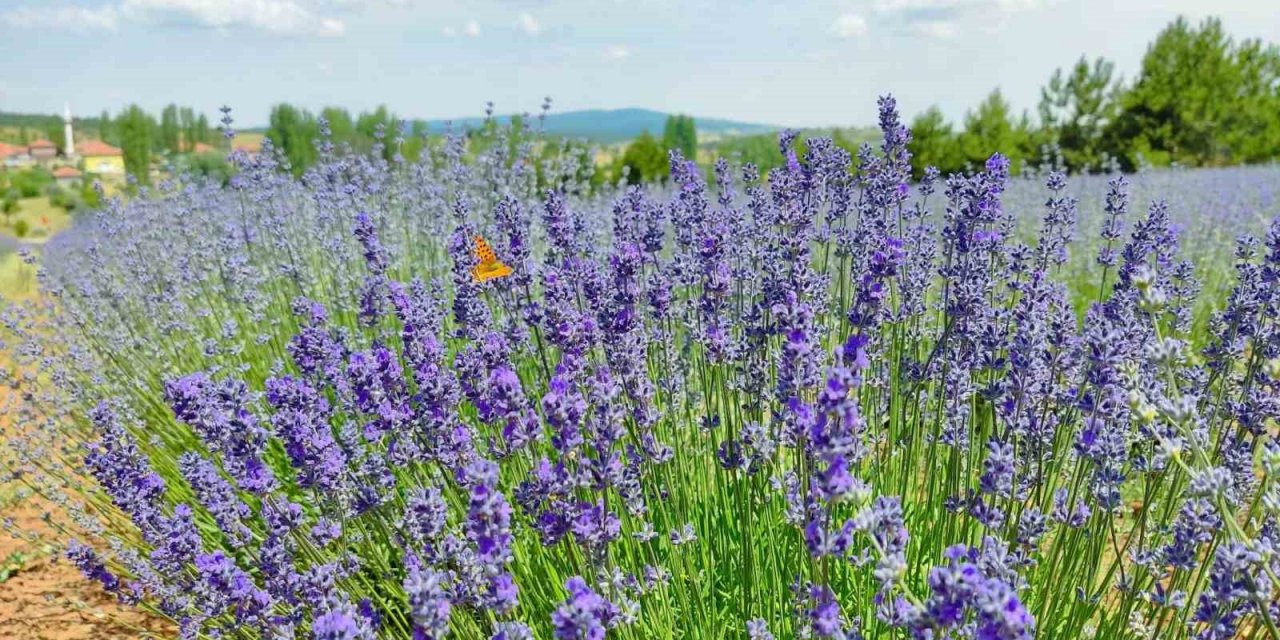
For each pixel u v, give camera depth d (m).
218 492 3.59
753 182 5.23
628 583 3.07
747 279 4.79
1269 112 31.31
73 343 6.98
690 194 4.98
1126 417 3.50
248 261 7.23
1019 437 3.57
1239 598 2.64
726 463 3.43
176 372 6.12
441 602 2.23
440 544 2.72
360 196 7.72
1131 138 32.31
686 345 5.11
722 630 3.32
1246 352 4.36
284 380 3.38
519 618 3.44
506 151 8.17
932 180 5.13
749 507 3.38
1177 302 5.11
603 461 2.87
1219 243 9.48
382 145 8.39
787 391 3.05
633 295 3.69
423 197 7.79
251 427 3.21
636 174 27.45
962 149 31.22
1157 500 4.33
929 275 4.70
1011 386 3.28
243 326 7.02
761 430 3.21
